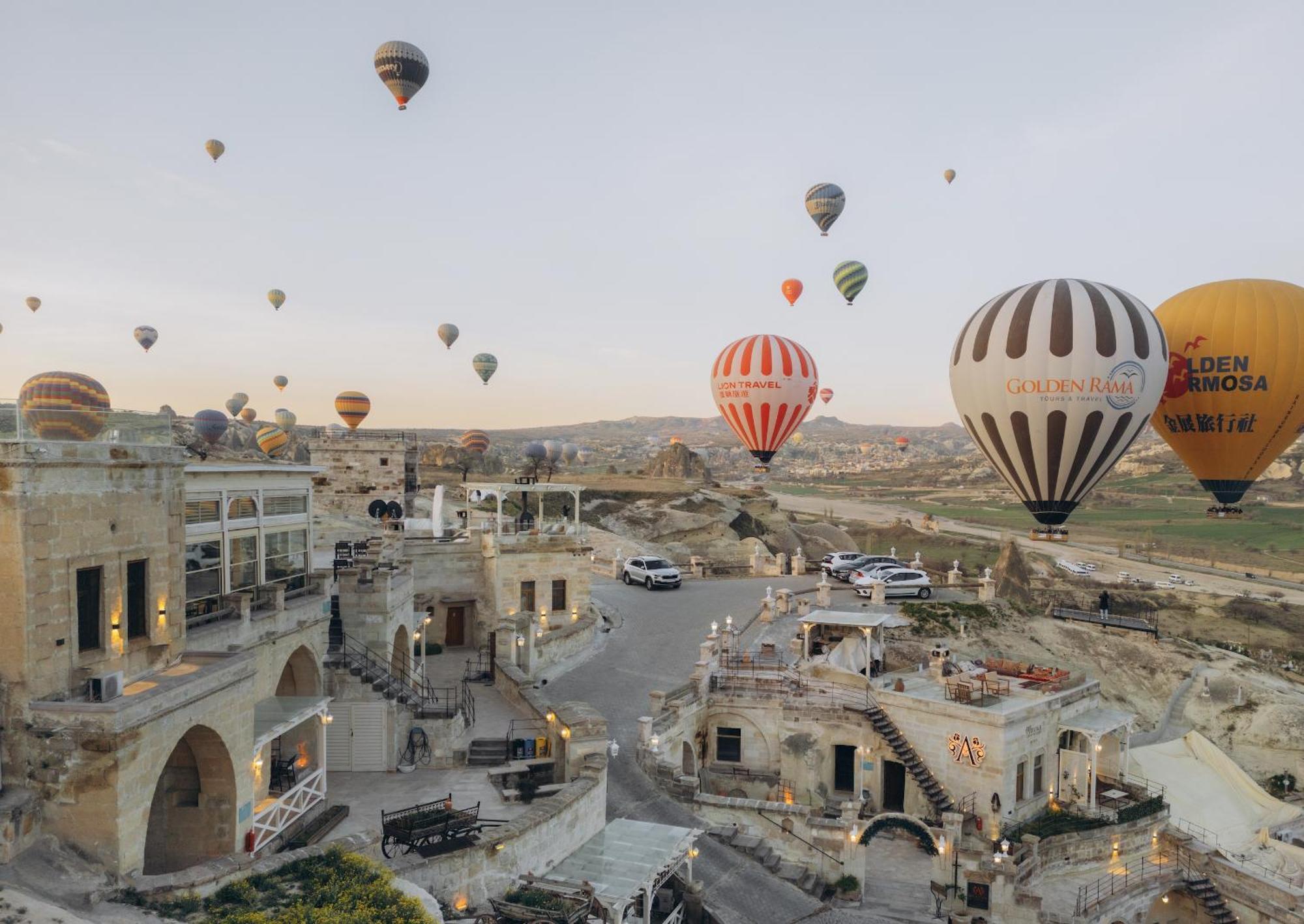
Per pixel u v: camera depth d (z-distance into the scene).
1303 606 116.88
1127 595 119.06
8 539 15.59
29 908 13.72
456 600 42.84
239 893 16.11
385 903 16.31
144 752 15.99
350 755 26.52
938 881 30.08
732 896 25.20
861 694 37.25
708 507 103.06
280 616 24.14
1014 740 33.41
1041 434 35.22
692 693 35.97
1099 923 31.12
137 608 18.52
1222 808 41.09
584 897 19.97
